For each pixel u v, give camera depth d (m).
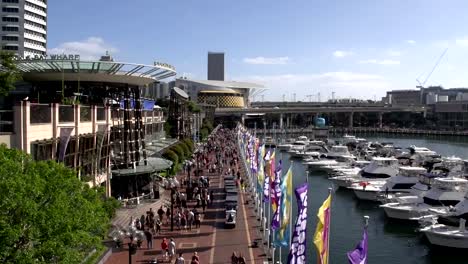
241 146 127.75
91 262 34.38
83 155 51.28
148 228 50.34
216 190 76.94
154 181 71.88
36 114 40.94
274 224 38.84
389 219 65.50
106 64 62.72
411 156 120.81
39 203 22.91
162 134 116.25
